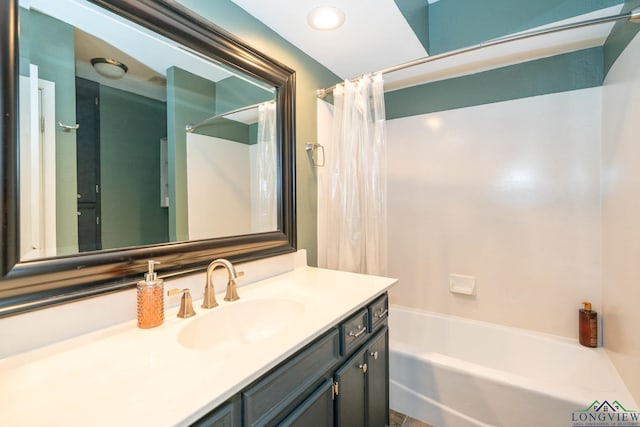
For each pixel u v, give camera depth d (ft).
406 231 7.68
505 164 6.51
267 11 4.61
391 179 7.83
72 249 2.87
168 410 1.81
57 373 2.20
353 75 6.75
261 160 4.94
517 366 6.26
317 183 6.15
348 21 4.86
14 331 2.41
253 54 4.57
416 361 5.53
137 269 3.21
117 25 3.23
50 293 2.58
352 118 5.85
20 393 1.97
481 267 6.83
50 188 2.72
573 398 4.27
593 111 5.67
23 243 2.50
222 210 4.37
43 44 2.70
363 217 5.86
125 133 3.37
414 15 5.29
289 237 5.27
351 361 3.69
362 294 4.12
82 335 2.77
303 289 4.34
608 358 5.35
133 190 3.41
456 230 7.09
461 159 6.97
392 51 5.80
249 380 2.21
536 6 5.15
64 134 2.85
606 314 5.45
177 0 3.80
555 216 6.08
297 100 5.61
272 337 2.82
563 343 5.87
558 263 6.08
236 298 3.82
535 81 6.15
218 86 4.35
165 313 3.35
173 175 3.84
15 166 2.43
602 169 5.57
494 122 6.59
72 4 2.88
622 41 4.61
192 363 2.35
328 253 6.16
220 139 4.37
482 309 6.85
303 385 2.88
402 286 7.77
